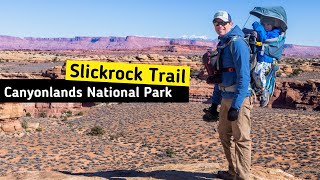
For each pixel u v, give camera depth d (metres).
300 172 27.50
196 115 54.44
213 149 37.16
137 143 41.50
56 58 176.00
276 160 32.47
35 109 70.62
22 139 39.81
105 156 35.38
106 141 42.25
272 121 47.75
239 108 5.79
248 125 6.20
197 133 43.62
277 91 84.00
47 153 35.22
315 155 33.34
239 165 6.34
